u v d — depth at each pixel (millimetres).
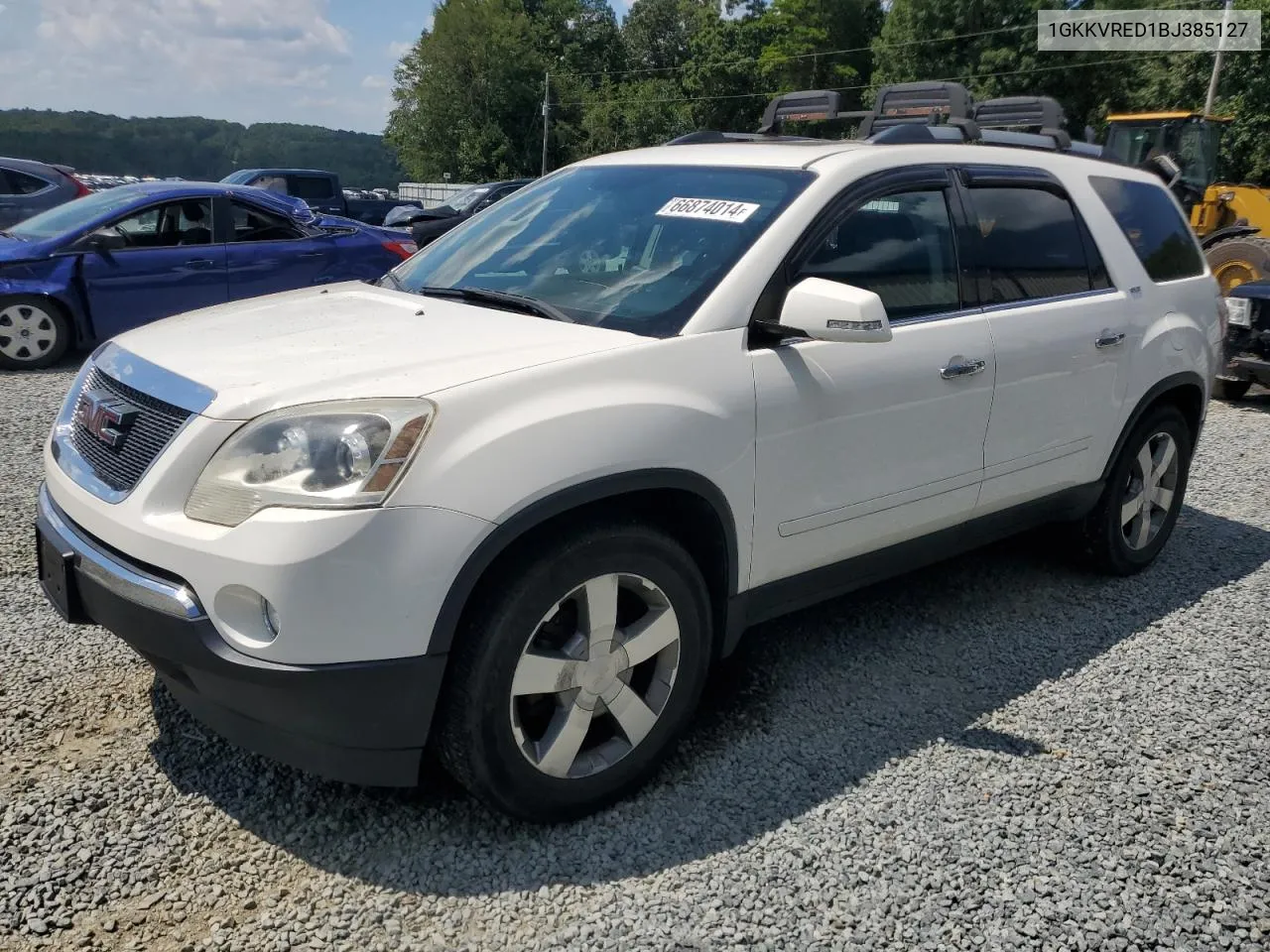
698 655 2969
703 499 2889
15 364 8461
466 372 2568
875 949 2377
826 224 3266
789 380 3047
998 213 3869
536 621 2580
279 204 9508
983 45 42625
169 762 2980
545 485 2510
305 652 2342
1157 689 3670
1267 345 8234
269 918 2408
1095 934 2449
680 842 2738
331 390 2475
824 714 3426
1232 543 5297
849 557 3436
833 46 59219
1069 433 4094
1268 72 27547
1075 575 4742
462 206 19078
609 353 2752
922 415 3441
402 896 2498
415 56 64688
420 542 2365
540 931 2398
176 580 2461
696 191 3498
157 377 2705
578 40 75312
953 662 3832
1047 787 3031
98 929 2342
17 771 2895
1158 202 4762
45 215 9180
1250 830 2869
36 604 3926
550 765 2697
